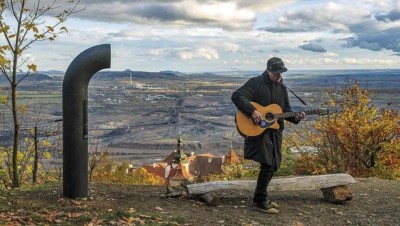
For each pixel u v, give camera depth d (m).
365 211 6.06
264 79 5.81
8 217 4.87
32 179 7.91
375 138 11.12
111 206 5.74
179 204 6.04
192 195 6.30
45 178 7.89
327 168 11.23
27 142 7.76
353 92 12.23
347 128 11.27
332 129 11.22
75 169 6.01
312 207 6.18
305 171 11.73
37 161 7.81
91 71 6.05
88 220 4.98
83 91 6.03
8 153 7.56
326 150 11.39
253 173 12.04
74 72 5.98
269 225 5.36
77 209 5.51
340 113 11.73
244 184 6.36
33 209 5.39
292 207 6.16
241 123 5.74
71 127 6.00
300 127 12.02
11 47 6.89
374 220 5.70
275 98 5.82
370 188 7.32
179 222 5.21
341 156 11.30
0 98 7.09
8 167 7.61
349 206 6.28
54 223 4.82
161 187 7.20
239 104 5.68
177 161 26.75
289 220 5.60
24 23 6.88
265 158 5.69
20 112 7.57
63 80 6.04
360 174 11.05
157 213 5.52
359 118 11.50
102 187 6.98
